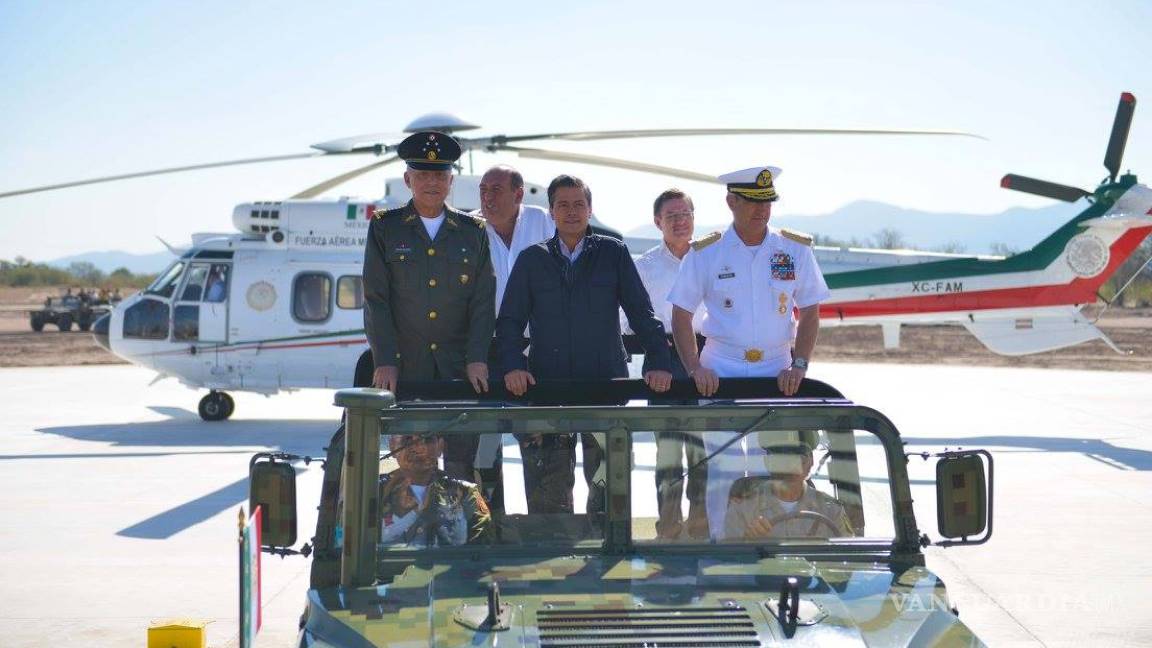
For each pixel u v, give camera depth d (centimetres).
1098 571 916
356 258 1750
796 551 452
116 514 1130
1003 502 1182
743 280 611
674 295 620
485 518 454
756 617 394
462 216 598
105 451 1511
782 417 459
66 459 1448
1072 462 1424
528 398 544
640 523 453
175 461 1430
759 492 459
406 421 448
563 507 456
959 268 1755
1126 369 2841
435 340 592
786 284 612
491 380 582
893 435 459
